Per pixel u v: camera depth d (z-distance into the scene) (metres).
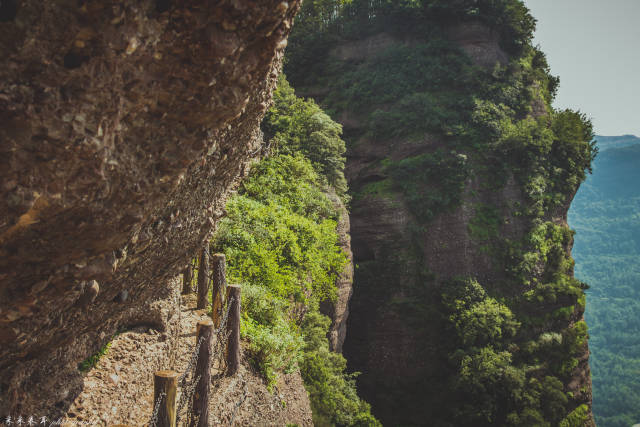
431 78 55.03
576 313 52.66
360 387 47.59
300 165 28.67
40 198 2.39
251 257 14.88
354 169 52.69
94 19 2.13
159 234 4.16
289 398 13.07
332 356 29.03
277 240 17.78
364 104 55.12
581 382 50.19
